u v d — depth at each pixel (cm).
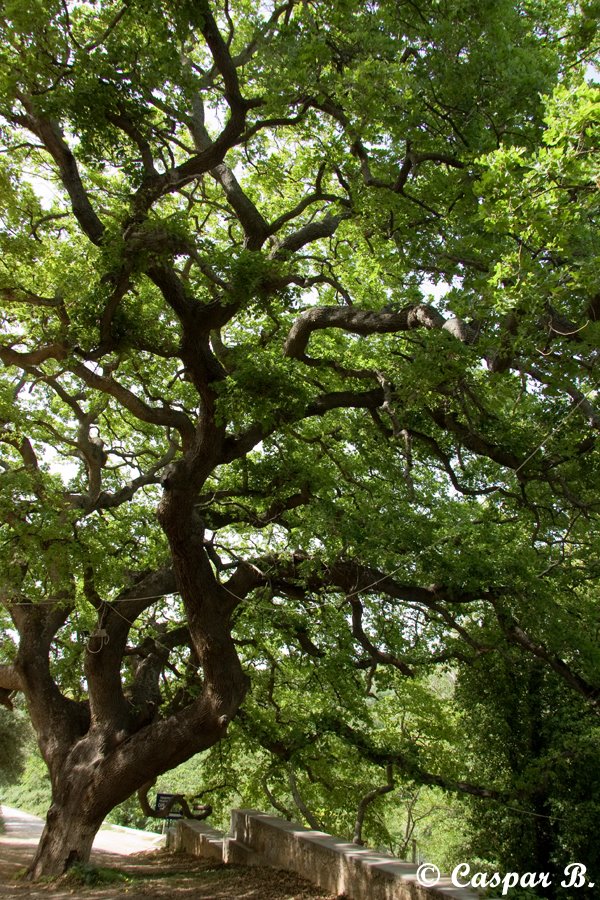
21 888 1164
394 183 1177
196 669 1712
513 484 1432
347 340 1612
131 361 1585
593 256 781
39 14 978
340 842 1119
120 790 1313
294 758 1762
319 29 1081
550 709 1827
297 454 1502
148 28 1071
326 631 1714
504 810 1725
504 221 695
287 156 1667
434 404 1191
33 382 1652
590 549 1454
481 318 865
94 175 1588
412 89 1026
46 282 1360
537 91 1028
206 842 1636
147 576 1589
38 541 1330
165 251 1111
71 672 1762
